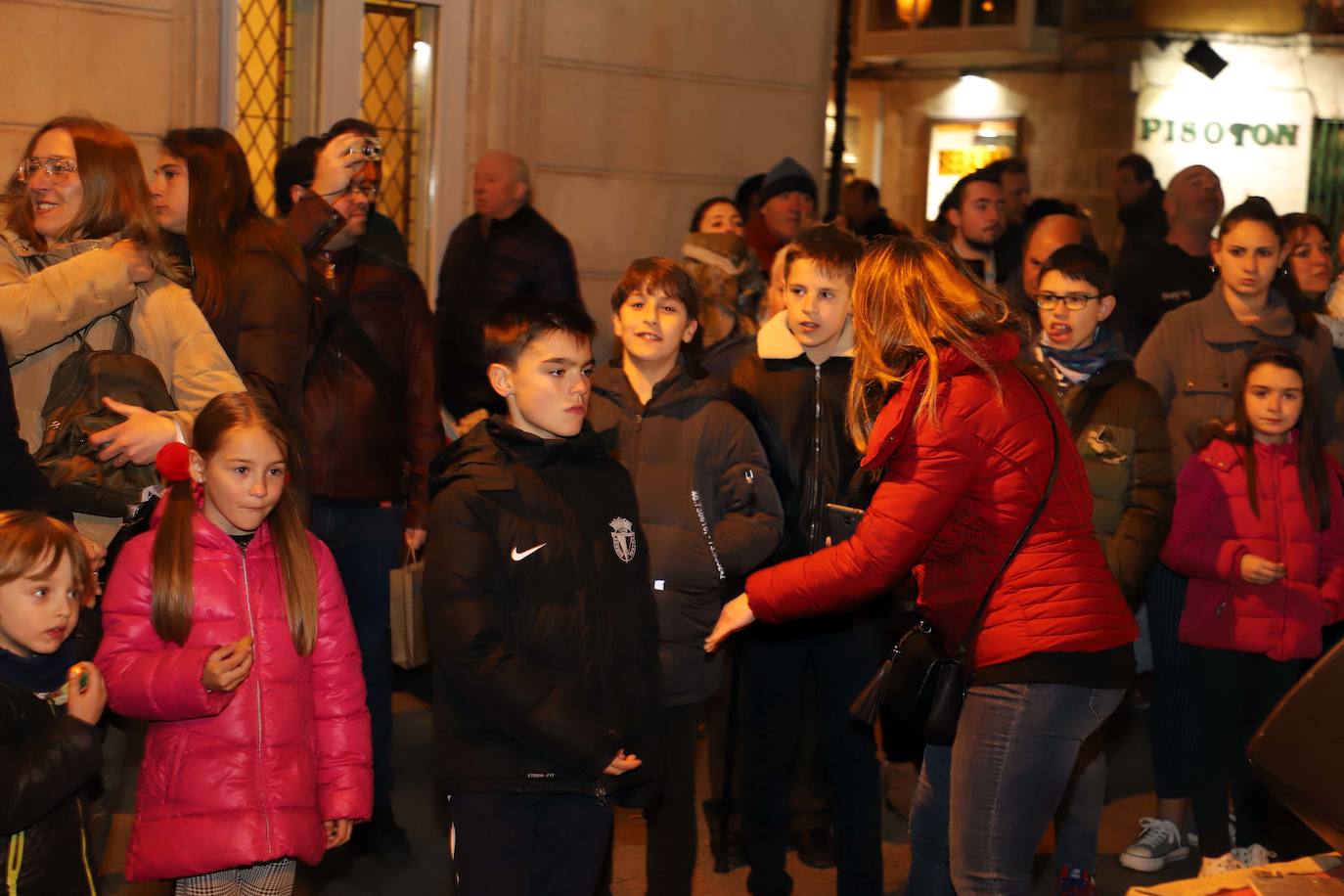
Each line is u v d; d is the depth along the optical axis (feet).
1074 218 16.80
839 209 27.27
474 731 9.17
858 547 9.52
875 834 11.67
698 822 14.53
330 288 12.87
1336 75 33.63
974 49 38.96
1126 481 12.90
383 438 13.26
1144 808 15.33
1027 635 9.23
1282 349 13.16
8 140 17.89
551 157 22.09
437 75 21.11
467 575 8.96
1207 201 18.34
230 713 9.32
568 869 9.53
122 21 18.51
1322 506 13.09
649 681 9.52
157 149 18.93
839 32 27.09
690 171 23.48
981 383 9.30
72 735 8.43
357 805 9.82
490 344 9.54
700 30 23.22
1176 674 13.69
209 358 11.00
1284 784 7.18
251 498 9.34
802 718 13.57
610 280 22.91
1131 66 36.27
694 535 11.12
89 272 10.43
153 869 9.25
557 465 9.52
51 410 10.48
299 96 20.43
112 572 9.53
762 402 12.12
